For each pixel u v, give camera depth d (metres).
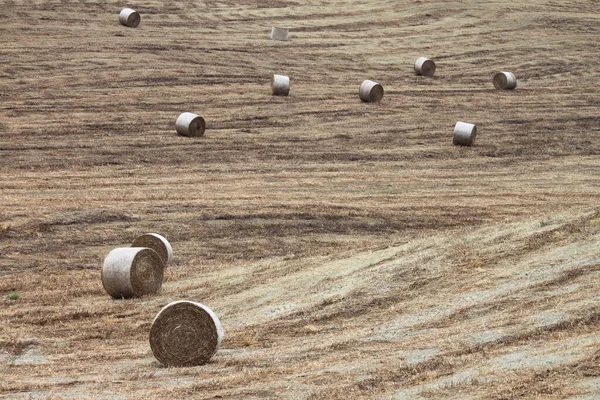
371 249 33.72
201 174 47.75
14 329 27.02
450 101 64.94
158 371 22.25
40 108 58.00
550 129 58.62
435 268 29.83
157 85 64.25
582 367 19.50
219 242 37.78
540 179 48.31
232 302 29.05
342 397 18.78
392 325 25.27
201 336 22.83
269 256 36.00
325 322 26.42
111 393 19.92
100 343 25.59
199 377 21.36
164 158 50.31
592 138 57.00
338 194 44.62
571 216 34.06
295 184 46.28
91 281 32.81
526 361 20.36
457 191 45.69
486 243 31.81
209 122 57.41
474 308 25.80
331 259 32.84
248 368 21.89
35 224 38.69
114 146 51.84
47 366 23.11
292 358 22.64
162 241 34.25
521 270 28.50
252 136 55.06
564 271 27.70
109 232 38.41
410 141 55.59
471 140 54.59
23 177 46.09
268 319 27.05
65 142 52.16
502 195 44.91
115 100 60.44
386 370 20.58
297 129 57.00
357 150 53.38
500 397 18.14
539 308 24.94
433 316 25.64
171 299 30.06
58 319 28.06
